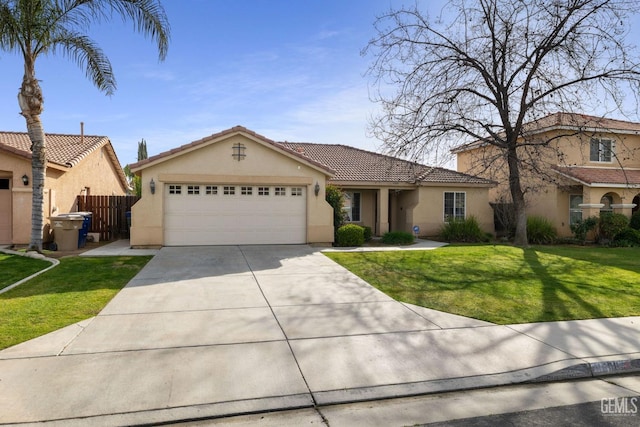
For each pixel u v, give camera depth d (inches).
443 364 197.0
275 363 192.7
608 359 204.4
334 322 253.0
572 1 557.9
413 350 212.4
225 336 225.5
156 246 550.6
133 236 544.4
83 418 144.0
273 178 585.6
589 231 769.6
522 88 631.8
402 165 866.8
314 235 607.5
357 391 170.2
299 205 606.9
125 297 299.7
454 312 279.1
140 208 546.6
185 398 159.2
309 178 603.5
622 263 501.4
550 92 602.9
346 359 199.3
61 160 647.1
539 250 614.9
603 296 329.1
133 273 382.9
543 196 863.7
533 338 232.7
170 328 236.2
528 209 895.7
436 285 358.9
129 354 198.4
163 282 349.4
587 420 153.6
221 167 569.0
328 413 156.2
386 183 775.7
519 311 283.7
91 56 504.7
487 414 157.4
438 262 479.5
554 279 393.1
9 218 564.7
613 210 823.1
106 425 141.5
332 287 344.5
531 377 187.6
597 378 195.6
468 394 174.4
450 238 748.6
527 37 599.5
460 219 794.2
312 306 287.1
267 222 593.6
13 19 439.5
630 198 813.2
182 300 295.6
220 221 576.7
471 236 743.7
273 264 445.1
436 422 150.9
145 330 231.8
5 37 449.4
